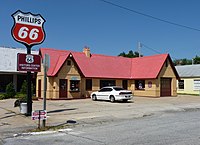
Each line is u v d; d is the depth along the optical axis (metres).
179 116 18.03
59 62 32.72
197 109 23.14
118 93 28.56
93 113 19.38
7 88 32.81
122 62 41.41
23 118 16.42
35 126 13.88
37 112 12.89
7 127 13.59
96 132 12.03
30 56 17.05
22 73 38.34
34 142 10.02
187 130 12.17
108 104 26.58
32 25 17.73
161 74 37.00
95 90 35.59
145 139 10.18
